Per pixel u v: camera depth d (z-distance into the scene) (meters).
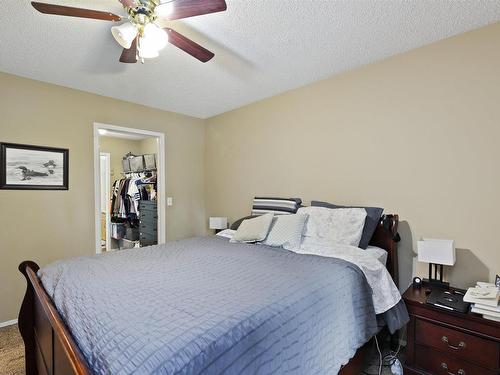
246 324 0.98
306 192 2.88
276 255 1.97
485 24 1.83
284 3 1.60
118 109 3.24
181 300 1.17
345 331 1.43
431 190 2.07
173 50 2.14
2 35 1.90
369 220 2.18
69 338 0.91
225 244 2.41
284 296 1.22
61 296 1.27
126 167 5.43
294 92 2.97
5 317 2.49
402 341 2.12
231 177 3.73
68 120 2.85
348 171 2.55
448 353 1.57
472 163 1.89
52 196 2.75
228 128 3.76
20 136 2.57
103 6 1.62
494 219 1.81
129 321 0.97
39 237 2.67
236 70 2.51
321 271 1.57
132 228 5.00
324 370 1.25
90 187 2.98
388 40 2.02
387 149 2.30
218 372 0.84
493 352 1.42
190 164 3.98
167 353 0.79
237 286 1.34
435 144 2.05
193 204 4.01
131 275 1.53
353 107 2.51
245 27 1.84
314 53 2.21
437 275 2.02
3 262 2.49
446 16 1.74
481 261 1.86
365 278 1.67
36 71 2.48
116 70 2.48
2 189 2.48
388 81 2.29
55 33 1.88
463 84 1.93
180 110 3.71
